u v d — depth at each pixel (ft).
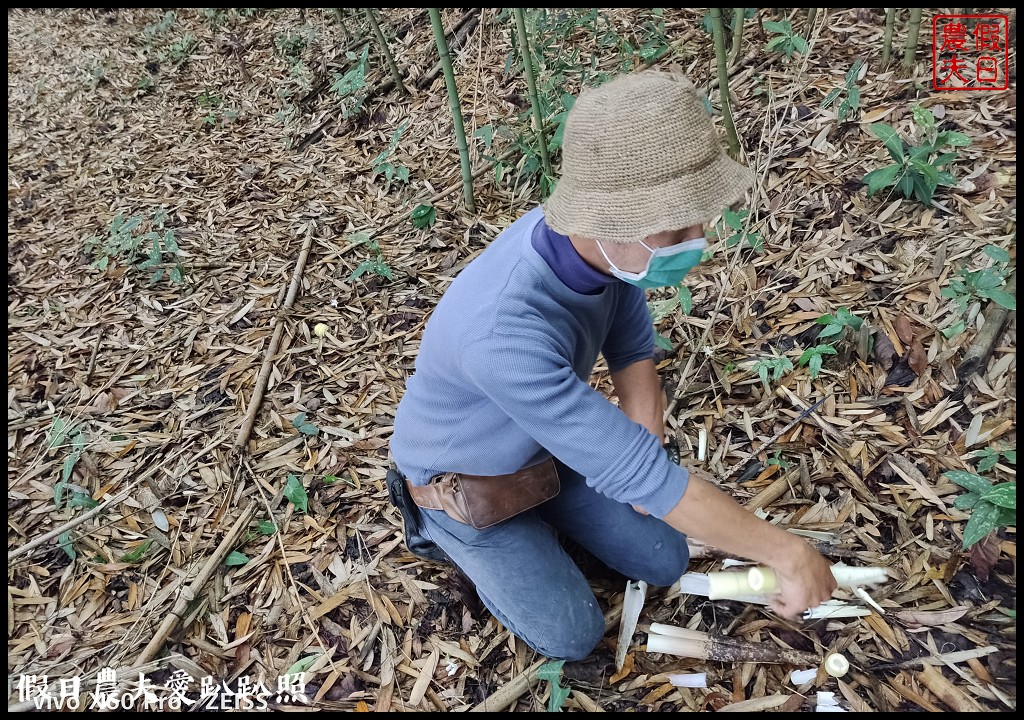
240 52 19.62
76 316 11.64
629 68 12.35
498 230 11.48
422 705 5.79
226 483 8.09
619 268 4.03
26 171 16.87
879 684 5.23
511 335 4.07
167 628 6.51
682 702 5.46
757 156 9.49
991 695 4.98
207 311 11.20
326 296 11.02
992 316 6.93
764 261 8.75
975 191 8.07
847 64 10.30
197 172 15.52
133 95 19.16
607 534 5.89
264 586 6.92
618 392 6.23
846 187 8.89
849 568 5.33
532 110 11.78
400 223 12.28
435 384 4.99
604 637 6.07
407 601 6.57
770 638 5.67
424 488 5.73
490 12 15.03
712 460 7.09
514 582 5.58
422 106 14.67
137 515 7.89
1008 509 5.29
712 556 6.39
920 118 8.42
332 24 18.66
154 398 9.63
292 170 14.78
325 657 6.22
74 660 6.49
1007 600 5.40
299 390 9.34
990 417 6.45
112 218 14.38
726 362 7.95
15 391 10.24
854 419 6.95
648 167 3.38
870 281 7.93
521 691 5.68
